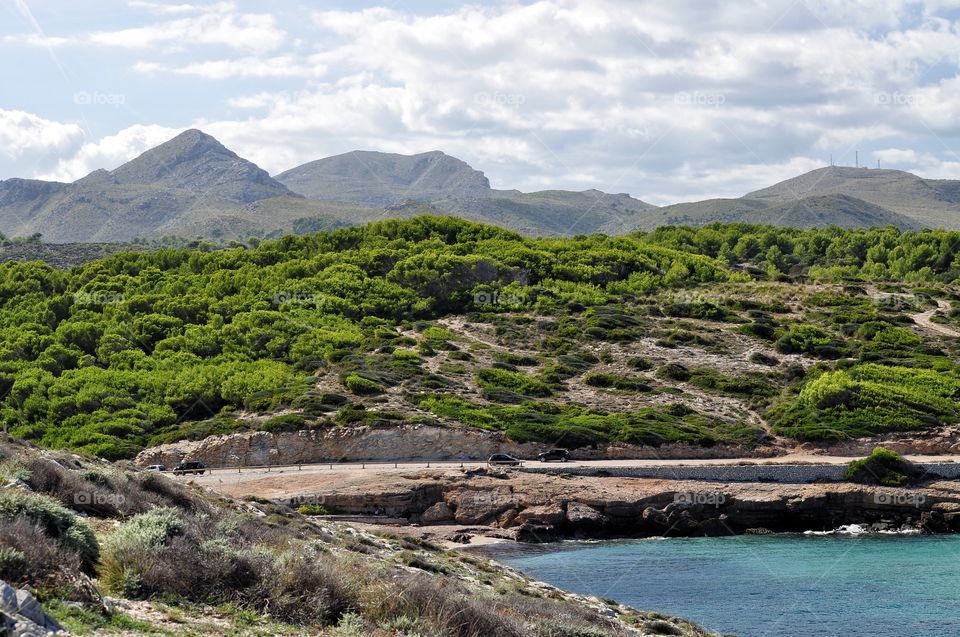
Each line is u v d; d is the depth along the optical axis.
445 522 61.69
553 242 149.75
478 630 18.89
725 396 85.12
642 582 45.78
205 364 88.81
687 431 74.50
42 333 94.50
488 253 129.88
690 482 63.69
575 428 73.44
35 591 14.51
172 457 71.38
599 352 96.75
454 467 67.69
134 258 125.12
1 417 76.75
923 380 83.19
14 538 15.27
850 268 157.00
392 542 39.16
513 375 87.00
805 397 79.44
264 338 94.56
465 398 81.06
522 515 59.81
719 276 137.50
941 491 61.44
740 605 41.22
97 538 20.28
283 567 18.33
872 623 38.28
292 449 72.81
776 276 139.75
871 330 101.12
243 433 73.56
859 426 74.75
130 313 101.25
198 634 15.05
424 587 19.61
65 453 37.53
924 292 126.19
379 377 83.56
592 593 43.19
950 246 162.50
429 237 139.50
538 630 20.38
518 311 113.25
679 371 89.69
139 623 14.81
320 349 92.06
